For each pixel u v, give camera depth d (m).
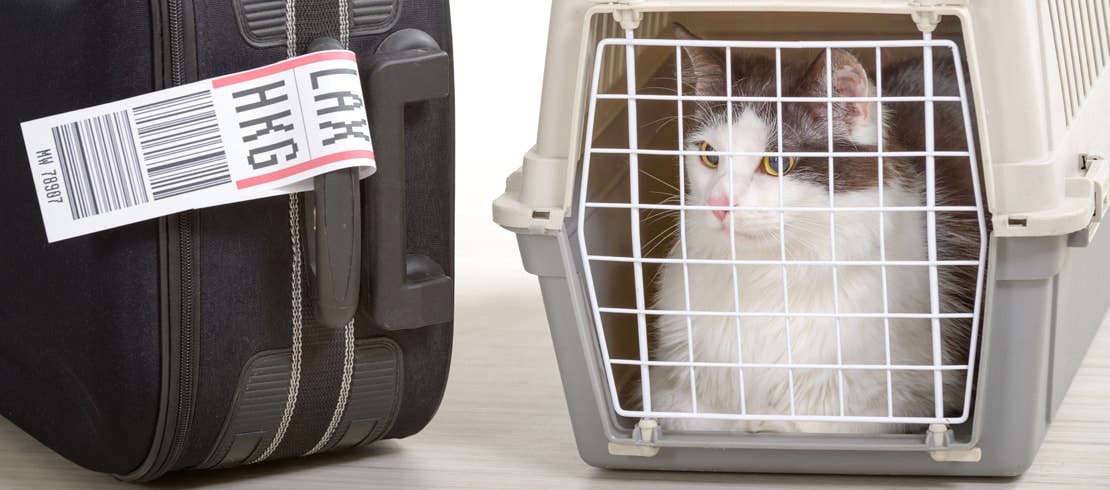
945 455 1.27
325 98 1.17
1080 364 1.60
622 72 1.55
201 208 1.18
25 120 1.23
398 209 1.25
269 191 1.18
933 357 1.30
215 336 1.22
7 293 1.33
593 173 1.45
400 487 1.34
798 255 1.37
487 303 1.97
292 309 1.26
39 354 1.31
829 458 1.31
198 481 1.35
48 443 1.38
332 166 1.17
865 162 1.36
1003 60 1.16
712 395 1.41
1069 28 1.41
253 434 1.30
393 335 1.33
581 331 1.30
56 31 1.17
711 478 1.35
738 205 1.35
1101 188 1.22
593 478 1.36
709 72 1.42
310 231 1.22
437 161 1.33
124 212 1.16
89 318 1.21
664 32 1.71
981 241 1.20
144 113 1.14
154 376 1.20
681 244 1.41
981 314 1.35
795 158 1.36
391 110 1.23
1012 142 1.17
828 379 1.34
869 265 1.31
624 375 1.52
